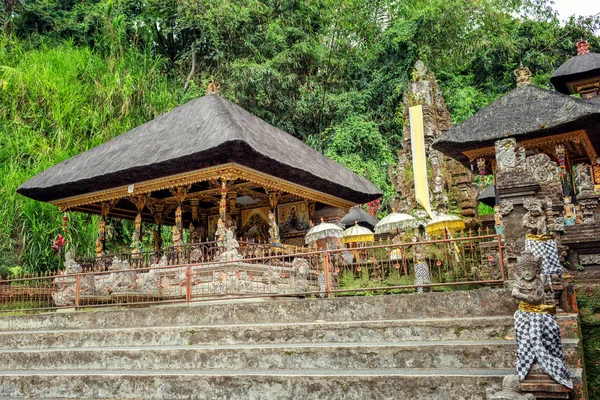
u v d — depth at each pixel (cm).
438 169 1725
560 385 535
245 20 2739
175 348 797
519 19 3086
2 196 1744
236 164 1222
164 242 2073
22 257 1680
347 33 3016
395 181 1886
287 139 1591
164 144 1314
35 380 793
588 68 1639
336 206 1661
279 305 861
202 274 1210
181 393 698
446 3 2719
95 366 842
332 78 2941
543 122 1246
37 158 1911
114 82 2247
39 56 2316
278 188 1379
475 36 2828
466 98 2669
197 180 1280
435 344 668
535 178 739
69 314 1041
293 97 2841
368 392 612
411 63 2778
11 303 1268
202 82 2738
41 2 2761
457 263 1197
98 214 1677
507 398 497
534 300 566
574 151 1473
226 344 823
